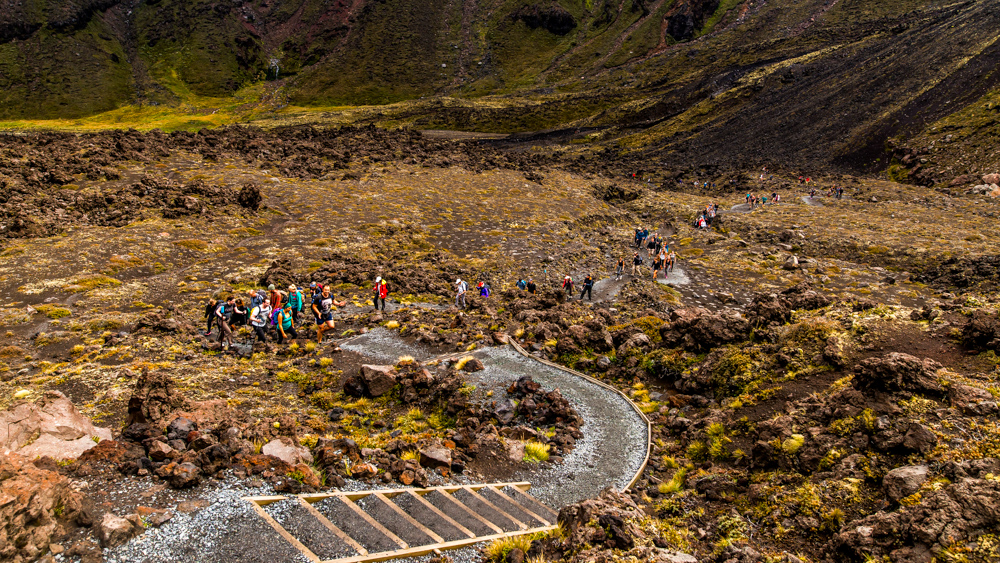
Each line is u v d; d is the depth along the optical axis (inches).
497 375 770.2
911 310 661.9
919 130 3412.9
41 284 1101.1
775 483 460.1
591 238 2117.4
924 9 6304.1
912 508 344.5
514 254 1753.2
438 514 392.8
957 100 3484.3
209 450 389.7
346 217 1974.7
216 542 303.0
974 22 4315.9
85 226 1519.4
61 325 927.0
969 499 323.6
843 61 5098.4
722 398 654.5
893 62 4434.1
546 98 6879.9
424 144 3435.0
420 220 2063.2
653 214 2738.7
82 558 272.7
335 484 403.2
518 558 335.9
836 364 589.0
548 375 791.1
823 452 463.8
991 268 1422.2
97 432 427.2
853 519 389.4
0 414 378.6
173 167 2299.5
